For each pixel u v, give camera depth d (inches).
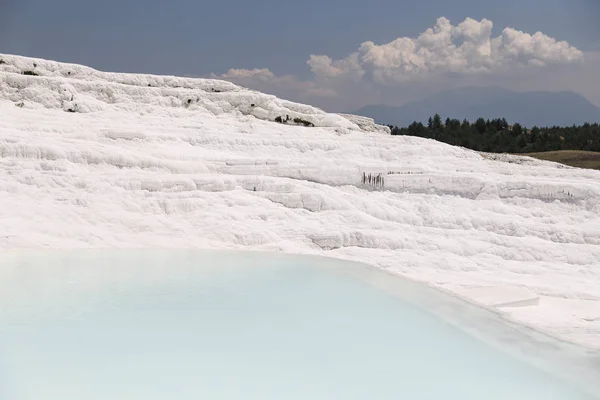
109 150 544.1
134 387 163.2
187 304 237.3
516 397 161.8
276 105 988.6
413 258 375.2
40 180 447.2
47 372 170.4
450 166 703.1
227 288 264.1
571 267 387.9
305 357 186.5
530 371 179.5
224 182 498.0
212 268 305.6
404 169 596.4
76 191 442.9
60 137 592.7
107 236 380.5
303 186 513.0
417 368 179.6
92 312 223.6
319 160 647.1
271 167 585.6
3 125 629.9
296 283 277.0
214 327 210.8
